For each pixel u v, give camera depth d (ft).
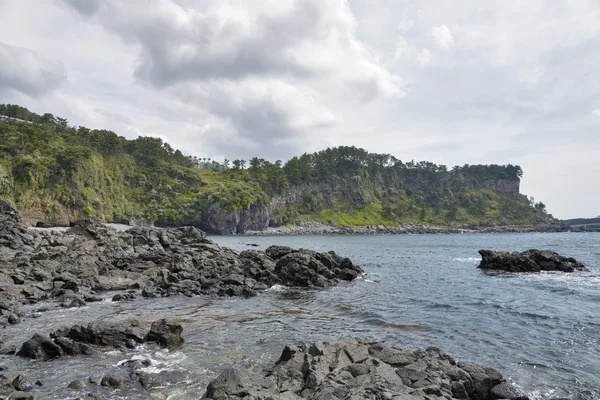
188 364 52.85
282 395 37.40
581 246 353.72
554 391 44.88
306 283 126.62
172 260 144.25
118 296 102.99
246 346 61.62
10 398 38.86
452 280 142.00
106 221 552.41
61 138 620.90
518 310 88.79
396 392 38.58
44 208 468.75
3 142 483.10
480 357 56.80
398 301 101.14
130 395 42.27
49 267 121.80
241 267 143.43
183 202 653.71
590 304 95.71
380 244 415.64
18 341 63.72
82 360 54.24
